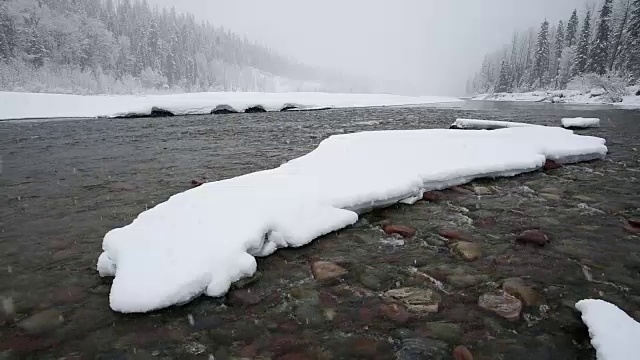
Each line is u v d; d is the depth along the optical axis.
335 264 3.30
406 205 4.89
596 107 30.61
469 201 5.05
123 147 10.70
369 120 18.92
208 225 3.45
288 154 9.09
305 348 2.25
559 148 7.44
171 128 15.92
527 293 2.79
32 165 8.23
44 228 4.39
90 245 3.89
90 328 2.46
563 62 70.75
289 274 3.14
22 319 2.58
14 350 2.26
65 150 10.30
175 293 2.66
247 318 2.55
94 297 2.86
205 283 2.80
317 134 13.20
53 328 2.47
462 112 25.33
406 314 2.57
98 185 6.40
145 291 2.68
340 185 4.73
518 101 57.12
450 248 3.63
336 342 2.30
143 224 3.54
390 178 5.09
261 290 2.89
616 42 61.22
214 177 6.80
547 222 4.29
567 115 21.16
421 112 25.91
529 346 2.22
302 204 4.07
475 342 2.27
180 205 3.94
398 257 3.45
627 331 2.19
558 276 3.06
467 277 3.06
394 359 2.14
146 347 2.28
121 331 2.43
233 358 2.17
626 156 8.23
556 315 2.53
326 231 3.94
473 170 5.89
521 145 7.43
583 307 2.51
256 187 4.50
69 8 77.62
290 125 16.70
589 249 3.57
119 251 3.11
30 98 24.44
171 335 2.38
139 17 105.50
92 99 27.11
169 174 7.14
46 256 3.62
